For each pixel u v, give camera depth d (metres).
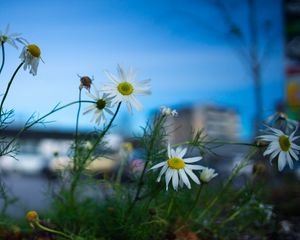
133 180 0.32
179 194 0.31
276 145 0.26
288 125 0.32
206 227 0.34
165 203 0.32
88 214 0.34
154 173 0.29
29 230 0.33
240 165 0.33
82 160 0.33
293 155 0.26
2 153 0.26
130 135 0.32
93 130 0.32
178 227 0.32
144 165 0.30
